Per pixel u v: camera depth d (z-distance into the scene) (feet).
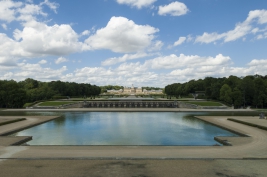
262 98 400.88
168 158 88.17
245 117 246.68
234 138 133.69
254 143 119.44
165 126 195.42
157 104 440.86
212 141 139.85
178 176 69.62
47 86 591.37
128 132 168.45
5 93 386.73
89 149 105.50
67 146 111.96
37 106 366.84
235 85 454.81
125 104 437.58
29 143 133.39
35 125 195.83
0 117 239.30
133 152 99.76
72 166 78.54
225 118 239.09
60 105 376.48
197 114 293.84
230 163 82.79
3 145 113.60
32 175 69.87
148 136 154.92
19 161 84.17
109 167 77.66
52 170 74.38
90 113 302.45
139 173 72.02
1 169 75.25
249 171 74.43
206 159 87.61
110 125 200.03
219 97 465.88
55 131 171.42
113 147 110.22
